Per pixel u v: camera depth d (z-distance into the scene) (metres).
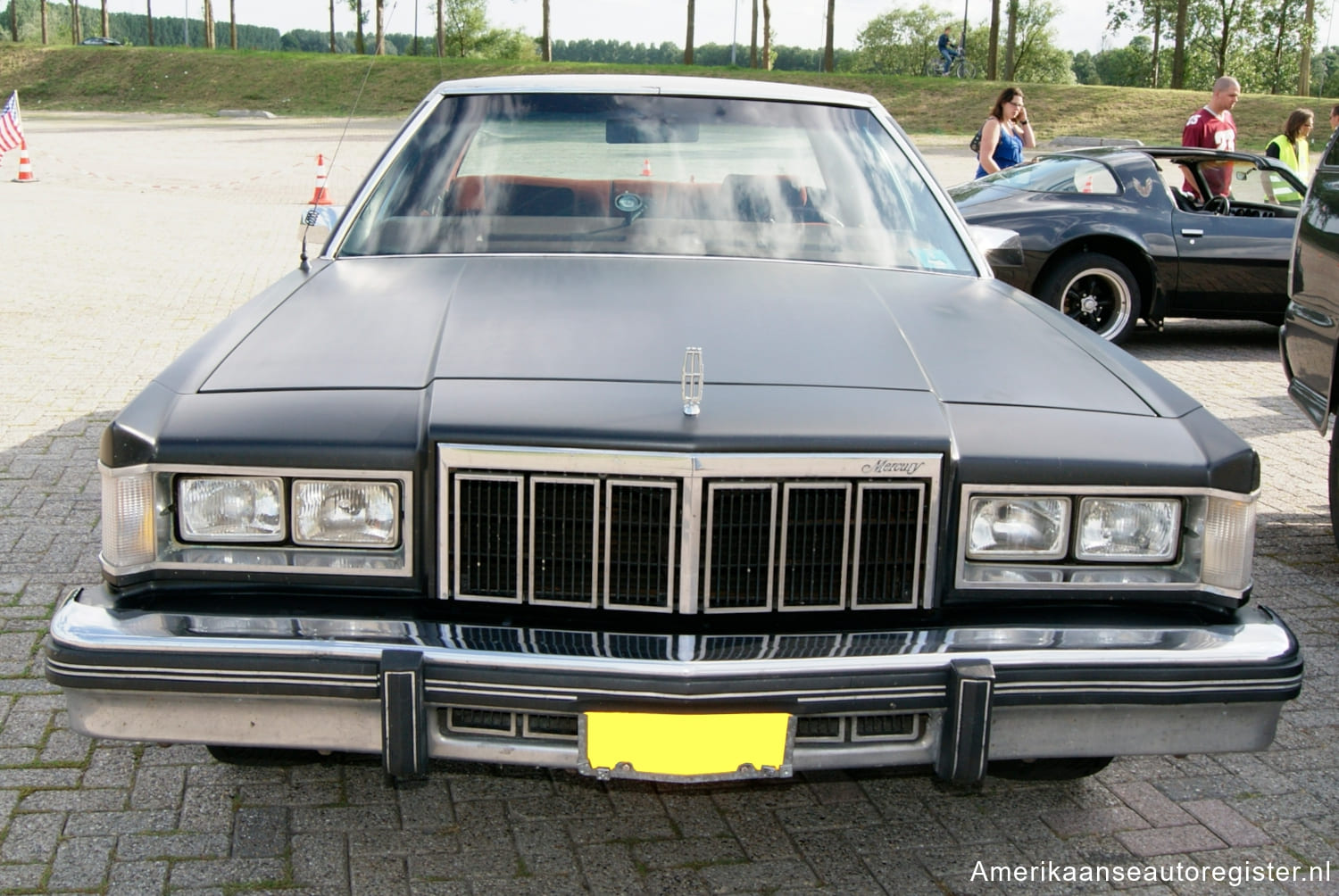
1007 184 8.71
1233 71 60.28
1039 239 7.93
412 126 3.42
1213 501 2.23
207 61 48.28
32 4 120.50
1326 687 3.45
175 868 2.43
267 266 10.19
